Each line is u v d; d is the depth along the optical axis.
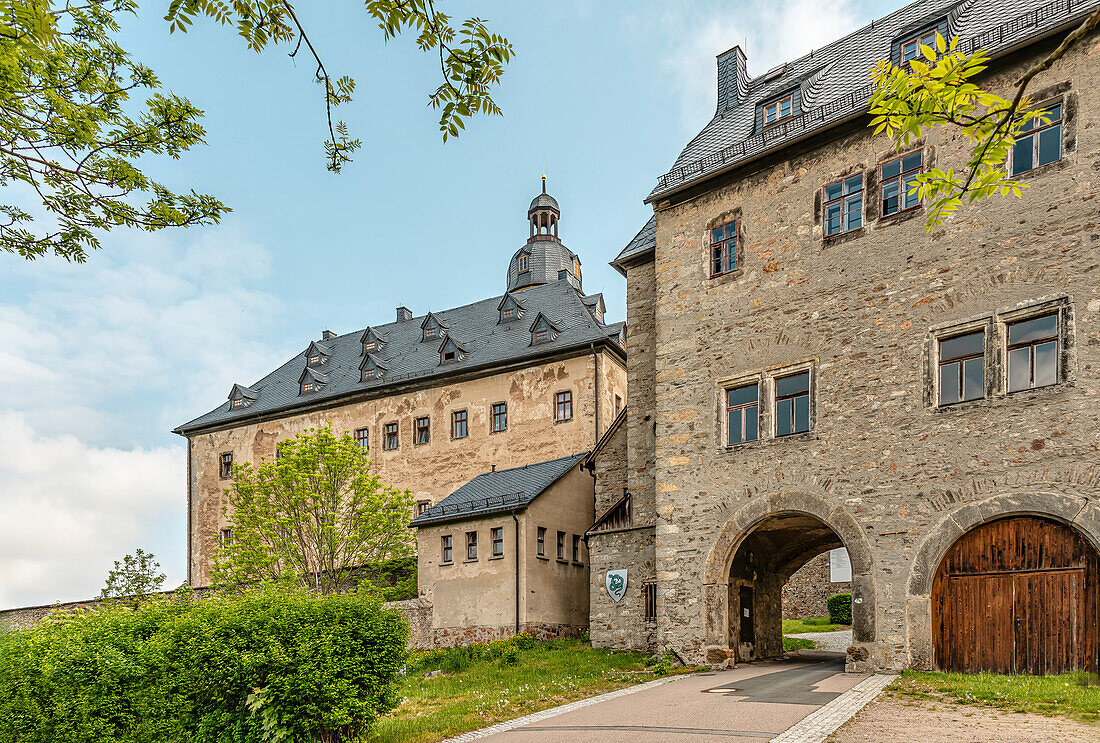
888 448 15.45
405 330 44.97
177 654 9.94
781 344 17.47
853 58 19.41
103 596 22.78
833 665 16.97
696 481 18.30
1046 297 13.95
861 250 16.58
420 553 28.11
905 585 14.76
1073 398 13.37
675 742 9.45
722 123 21.62
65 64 7.55
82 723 9.55
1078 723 9.53
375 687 10.52
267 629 10.03
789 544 20.20
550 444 34.50
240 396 45.69
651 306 22.75
